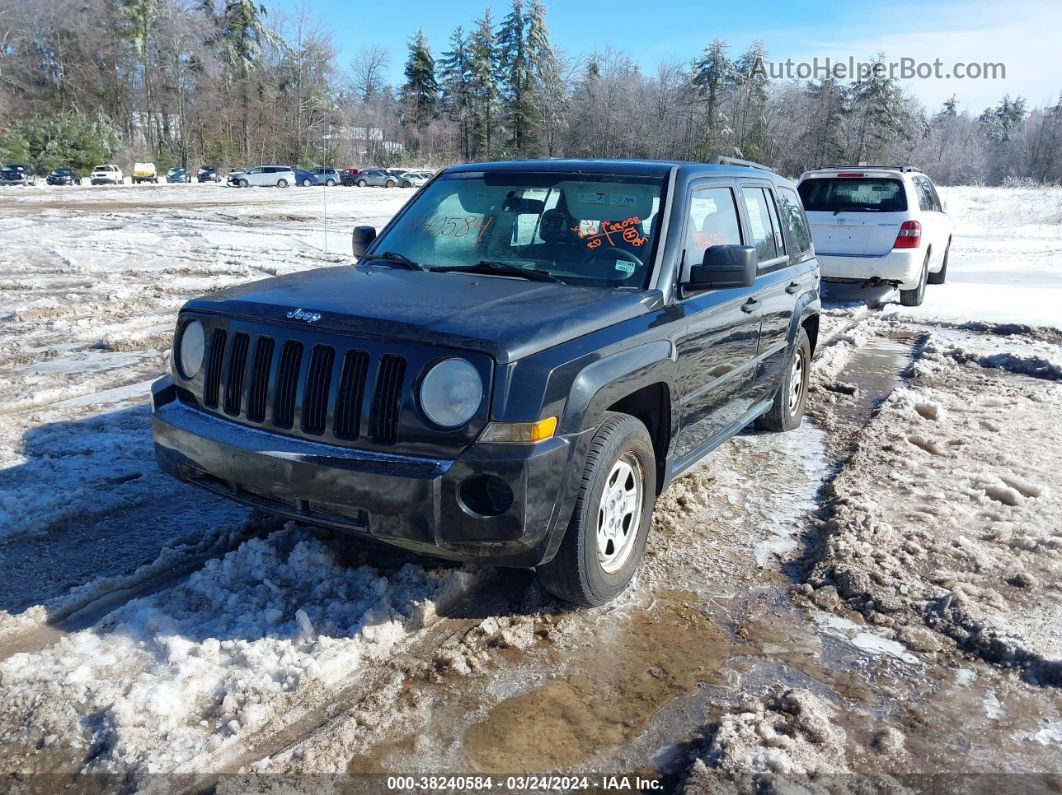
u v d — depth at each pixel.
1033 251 20.05
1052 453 5.82
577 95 88.75
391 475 3.04
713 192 4.70
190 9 85.06
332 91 85.75
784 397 6.04
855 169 11.95
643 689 3.16
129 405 6.32
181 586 3.65
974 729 2.97
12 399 6.30
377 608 3.47
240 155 77.19
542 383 3.08
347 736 2.82
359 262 4.57
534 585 3.80
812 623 3.64
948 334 10.12
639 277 4.00
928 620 3.64
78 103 77.19
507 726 2.92
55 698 2.94
